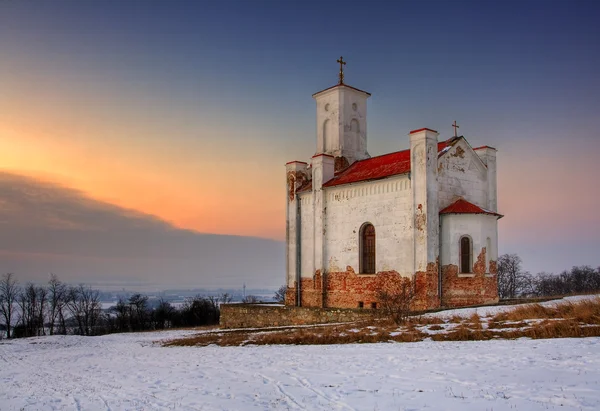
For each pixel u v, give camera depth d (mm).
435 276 34156
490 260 35750
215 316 82188
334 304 40344
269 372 16703
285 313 40688
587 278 101688
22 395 16516
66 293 82500
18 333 76750
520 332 20469
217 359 21125
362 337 23484
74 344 39625
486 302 34875
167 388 15484
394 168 37844
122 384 16984
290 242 44844
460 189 37250
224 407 12531
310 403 12312
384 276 36812
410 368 15383
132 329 79562
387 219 36938
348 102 47031
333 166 42938
